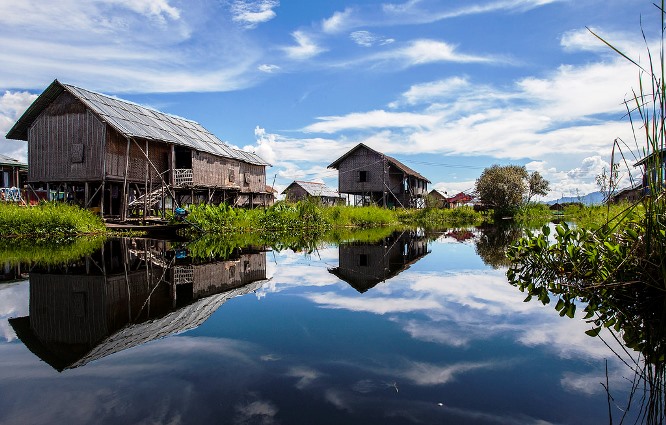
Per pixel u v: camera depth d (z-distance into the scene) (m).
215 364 2.61
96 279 6.04
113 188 22.44
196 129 25.59
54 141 18.44
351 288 5.22
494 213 37.38
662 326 3.30
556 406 2.10
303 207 19.69
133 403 2.09
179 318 3.76
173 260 8.20
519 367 2.59
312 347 2.94
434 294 4.79
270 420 1.93
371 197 35.41
